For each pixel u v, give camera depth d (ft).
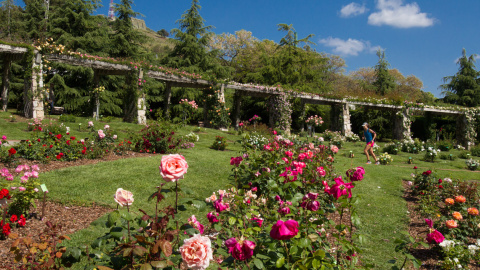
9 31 70.59
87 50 68.39
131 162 22.53
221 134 48.34
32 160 20.76
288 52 90.12
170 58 84.43
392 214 16.66
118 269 5.41
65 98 62.75
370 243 12.70
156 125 29.45
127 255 4.91
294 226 5.11
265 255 6.38
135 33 77.15
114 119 52.70
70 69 62.23
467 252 10.74
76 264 8.70
